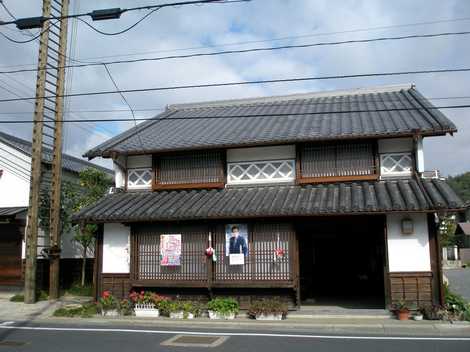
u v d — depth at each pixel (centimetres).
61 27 1766
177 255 1426
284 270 1357
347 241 1923
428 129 1362
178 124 1919
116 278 1500
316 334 1090
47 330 1177
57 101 1747
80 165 2567
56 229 1723
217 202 1438
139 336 1085
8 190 1952
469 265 4462
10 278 1891
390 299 1301
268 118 1795
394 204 1244
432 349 913
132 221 1427
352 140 1448
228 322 1241
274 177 1538
